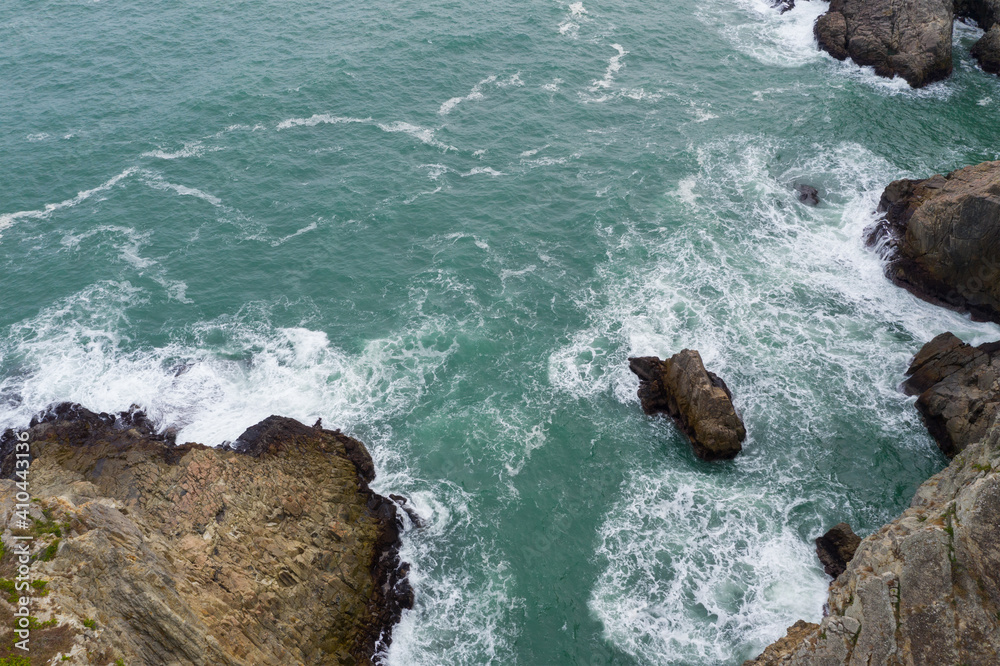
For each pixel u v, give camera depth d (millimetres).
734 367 54906
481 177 71875
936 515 36188
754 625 41250
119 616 32094
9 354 54844
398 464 49469
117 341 56344
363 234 65750
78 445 46719
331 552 42594
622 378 54562
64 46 90812
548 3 99750
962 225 55719
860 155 73312
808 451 49906
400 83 83875
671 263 63125
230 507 41906
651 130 78000
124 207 67938
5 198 68625
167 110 79438
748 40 93938
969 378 49781
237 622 35938
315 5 98875
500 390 54000
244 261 63188
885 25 86125
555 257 63906
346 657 39844
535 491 48219
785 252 64062
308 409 52219
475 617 42281
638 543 45344
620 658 40281
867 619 34188
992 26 86188
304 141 75688
